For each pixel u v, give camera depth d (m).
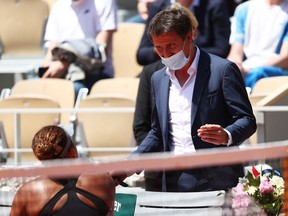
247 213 13.05
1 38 29.59
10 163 21.80
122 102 21.58
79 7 25.75
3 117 22.28
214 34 22.52
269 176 13.64
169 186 14.40
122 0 36.06
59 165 10.48
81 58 24.36
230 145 13.66
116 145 21.78
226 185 14.16
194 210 13.68
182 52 13.85
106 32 25.53
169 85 14.35
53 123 22.17
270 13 23.67
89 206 12.21
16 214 12.28
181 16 13.87
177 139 14.27
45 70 24.86
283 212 12.76
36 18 29.50
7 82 28.58
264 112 18.36
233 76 14.04
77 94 24.19
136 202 13.91
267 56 23.55
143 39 23.02
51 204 12.15
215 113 14.07
